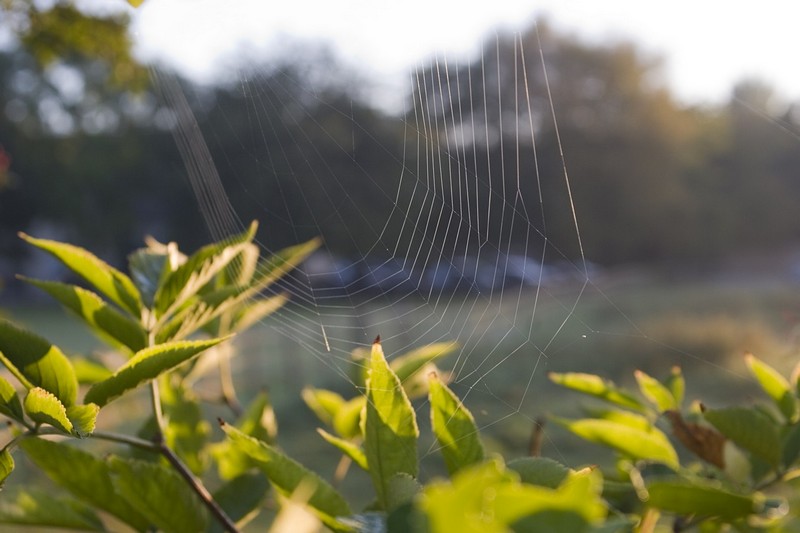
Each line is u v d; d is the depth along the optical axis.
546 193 12.24
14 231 28.53
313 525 1.03
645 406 1.57
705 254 29.14
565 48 24.28
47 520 1.35
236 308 1.88
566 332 9.32
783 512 1.15
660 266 28.14
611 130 25.81
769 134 31.33
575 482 0.53
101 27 4.81
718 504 1.05
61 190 27.05
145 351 1.12
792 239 31.52
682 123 27.08
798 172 31.78
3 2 4.57
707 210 29.42
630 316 14.06
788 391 1.44
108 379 1.13
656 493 1.07
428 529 0.55
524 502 0.50
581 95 24.83
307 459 6.29
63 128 27.58
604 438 1.39
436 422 1.00
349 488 5.24
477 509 0.53
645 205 26.83
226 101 11.17
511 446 4.10
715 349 9.47
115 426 4.91
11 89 27.02
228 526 1.22
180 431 1.61
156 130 25.30
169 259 1.50
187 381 1.72
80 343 15.47
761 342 9.41
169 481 1.23
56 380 1.12
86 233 27.50
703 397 7.25
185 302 1.47
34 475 3.35
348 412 1.62
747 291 20.48
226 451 1.59
